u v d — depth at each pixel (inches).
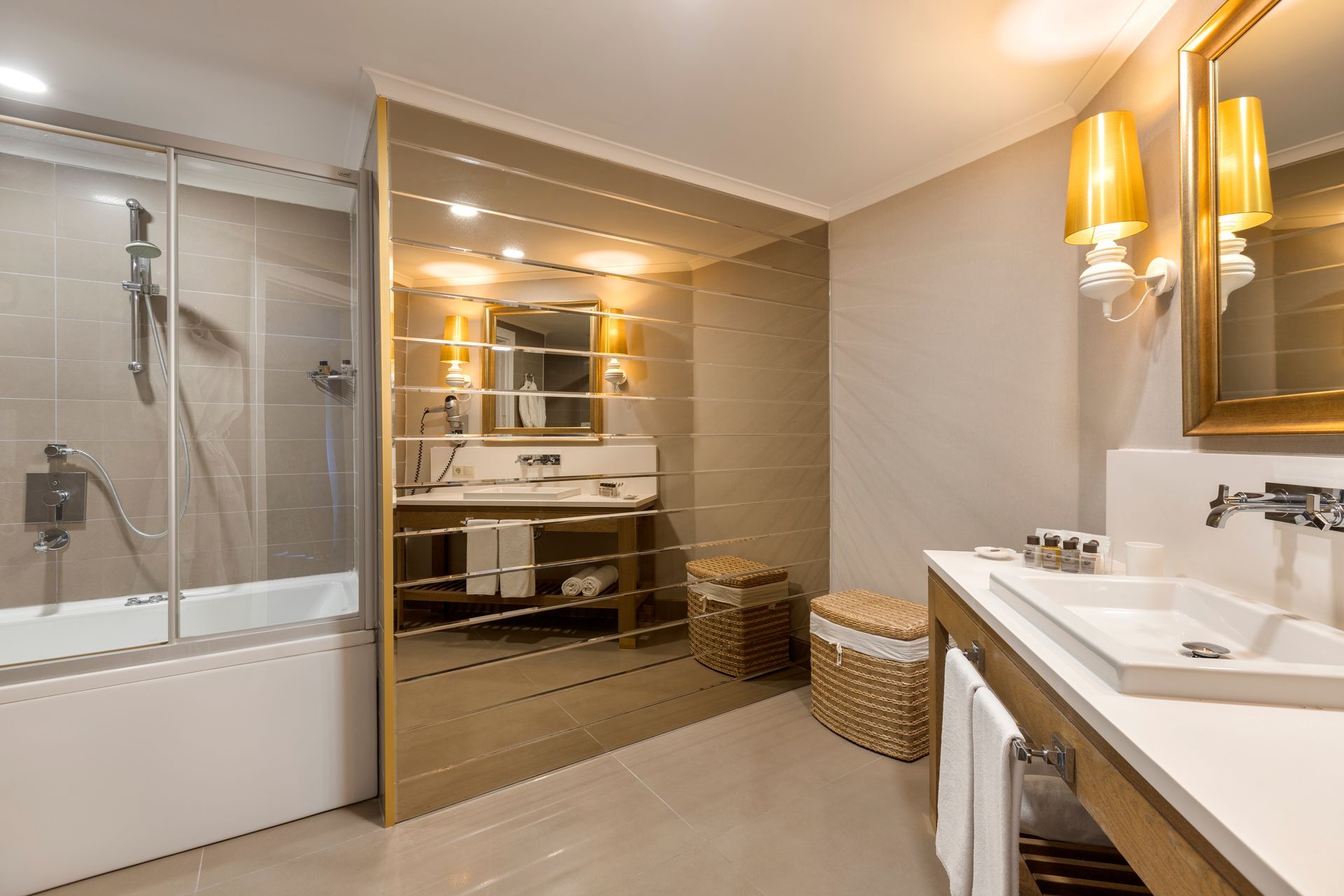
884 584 114.2
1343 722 32.7
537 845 71.2
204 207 83.6
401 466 84.7
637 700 108.5
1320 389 46.9
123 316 82.1
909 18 66.8
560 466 104.3
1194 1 60.9
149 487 84.0
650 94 81.8
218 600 83.0
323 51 72.0
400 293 84.1
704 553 118.1
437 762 82.7
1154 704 34.9
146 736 68.3
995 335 94.6
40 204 79.0
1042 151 88.4
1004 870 41.2
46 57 72.7
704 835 73.0
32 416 79.6
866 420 117.8
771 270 118.5
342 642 79.1
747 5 64.7
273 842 71.9
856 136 93.7
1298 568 49.0
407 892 63.6
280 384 87.7
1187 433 60.7
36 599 79.5
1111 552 73.2
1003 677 51.7
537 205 92.4
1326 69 46.3
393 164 78.6
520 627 94.0
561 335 102.0
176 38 69.1
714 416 117.1
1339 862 21.1
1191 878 26.7
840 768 88.0
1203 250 58.9
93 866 65.6
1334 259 45.9
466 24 67.4
